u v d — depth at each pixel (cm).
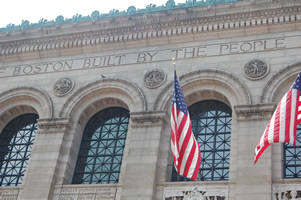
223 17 2520
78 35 2762
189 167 1952
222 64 2416
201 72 2405
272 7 2444
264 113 2180
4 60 2891
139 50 2636
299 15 2400
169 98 2395
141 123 2344
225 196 2044
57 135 2459
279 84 2245
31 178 2345
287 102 1886
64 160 2397
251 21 2472
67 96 2597
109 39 2702
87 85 2573
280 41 2389
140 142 2286
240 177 2039
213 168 2202
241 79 2323
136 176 2184
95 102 2564
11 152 2619
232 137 2200
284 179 1992
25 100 2700
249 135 2142
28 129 2678
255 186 1995
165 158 2239
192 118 2405
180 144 1995
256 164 2048
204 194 2075
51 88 2656
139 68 2559
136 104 2427
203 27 2545
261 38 2433
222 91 2348
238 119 2203
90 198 2234
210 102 2428
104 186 2247
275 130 1834
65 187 2303
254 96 2252
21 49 2848
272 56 2352
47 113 2561
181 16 2597
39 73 2750
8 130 2720
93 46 2734
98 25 2736
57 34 2802
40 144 2447
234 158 2138
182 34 2581
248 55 2398
